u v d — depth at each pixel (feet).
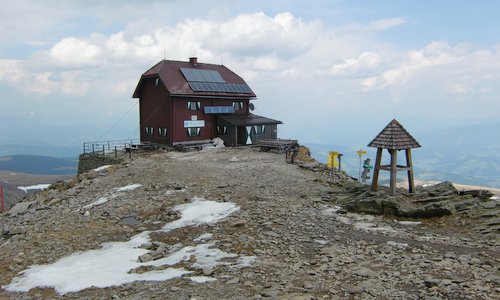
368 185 81.71
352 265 42.52
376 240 51.57
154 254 52.39
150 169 119.03
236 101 189.47
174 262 48.26
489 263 41.45
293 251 48.39
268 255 47.57
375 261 43.52
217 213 69.87
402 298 33.55
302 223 59.88
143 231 66.03
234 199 78.33
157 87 173.68
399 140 68.80
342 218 62.64
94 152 165.89
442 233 54.24
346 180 99.55
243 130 177.99
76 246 61.16
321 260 44.70
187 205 77.66
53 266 51.39
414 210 61.31
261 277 40.50
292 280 39.06
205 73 185.88
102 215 78.07
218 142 173.17
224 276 41.50
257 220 62.23
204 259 47.83
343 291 35.45
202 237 57.36
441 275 38.40
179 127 168.55
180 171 113.80
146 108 181.98
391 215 63.62
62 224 74.08
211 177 103.76
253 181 96.63
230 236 55.83
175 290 38.40
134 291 39.83
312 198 76.23
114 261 51.21
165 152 159.02
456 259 43.06
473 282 36.11
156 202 82.89
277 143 149.79
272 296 34.76
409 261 42.75
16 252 59.62
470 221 56.95
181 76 176.24
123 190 97.14
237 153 150.00
